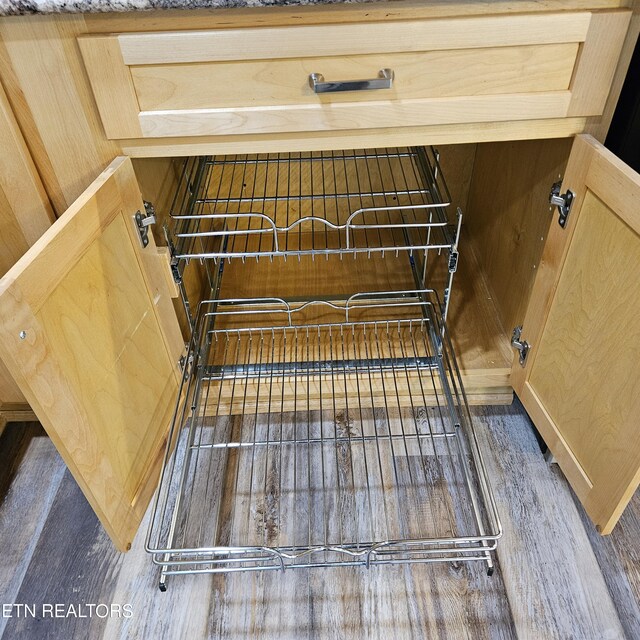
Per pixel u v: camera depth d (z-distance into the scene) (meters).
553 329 1.02
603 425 0.88
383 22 0.79
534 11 0.79
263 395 1.29
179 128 0.87
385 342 1.36
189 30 0.79
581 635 0.93
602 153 0.81
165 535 1.10
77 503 1.16
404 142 0.92
